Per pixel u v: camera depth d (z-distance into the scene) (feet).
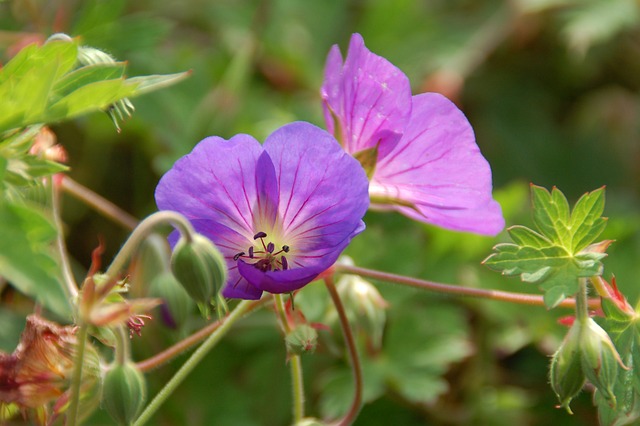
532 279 1.51
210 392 1.84
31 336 1.47
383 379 1.82
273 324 1.86
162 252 1.61
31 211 1.37
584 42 2.10
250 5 2.15
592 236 1.52
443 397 1.88
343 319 1.52
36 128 1.47
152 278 1.60
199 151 1.44
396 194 1.54
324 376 1.85
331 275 1.51
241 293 1.46
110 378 1.46
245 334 1.86
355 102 1.53
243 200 1.46
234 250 1.47
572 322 1.51
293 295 1.49
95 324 1.40
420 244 1.88
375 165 1.53
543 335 1.87
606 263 1.91
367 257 1.86
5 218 1.36
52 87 1.46
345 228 1.45
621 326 1.52
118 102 1.49
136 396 1.46
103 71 1.48
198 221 1.45
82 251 1.94
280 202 1.46
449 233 1.90
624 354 1.52
